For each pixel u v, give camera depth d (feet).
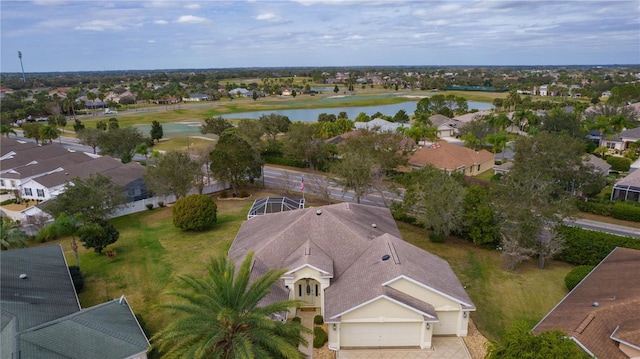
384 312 84.99
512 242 121.80
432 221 139.13
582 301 86.53
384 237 105.50
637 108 422.82
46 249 120.98
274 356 65.92
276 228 119.85
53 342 70.85
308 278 98.27
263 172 264.11
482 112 500.74
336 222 113.29
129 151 313.12
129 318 84.17
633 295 81.56
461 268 123.95
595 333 71.77
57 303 90.99
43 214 172.96
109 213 166.71
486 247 138.31
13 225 137.28
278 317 85.15
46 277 102.73
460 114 531.50
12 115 495.41
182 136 401.70
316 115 587.68
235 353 61.82
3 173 232.12
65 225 125.49
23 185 221.66
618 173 238.07
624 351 69.41
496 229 131.85
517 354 60.75
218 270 75.92
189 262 132.98
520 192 127.65
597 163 218.38
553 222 126.00
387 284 86.79
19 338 70.03
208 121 381.81
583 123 327.88
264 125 335.26
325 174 255.50
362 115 421.18
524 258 120.67
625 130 310.65
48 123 455.63
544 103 509.35
